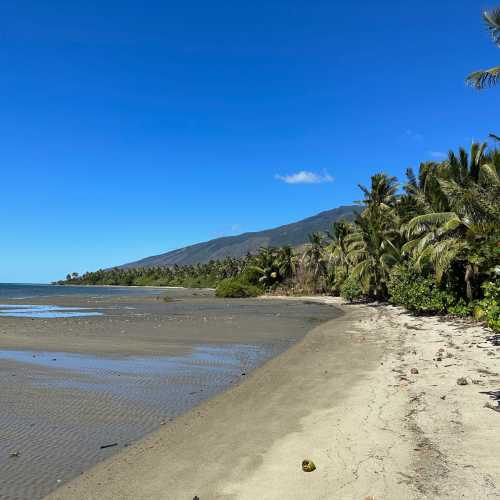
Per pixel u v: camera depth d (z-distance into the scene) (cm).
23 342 2059
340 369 1295
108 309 4766
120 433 816
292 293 7862
